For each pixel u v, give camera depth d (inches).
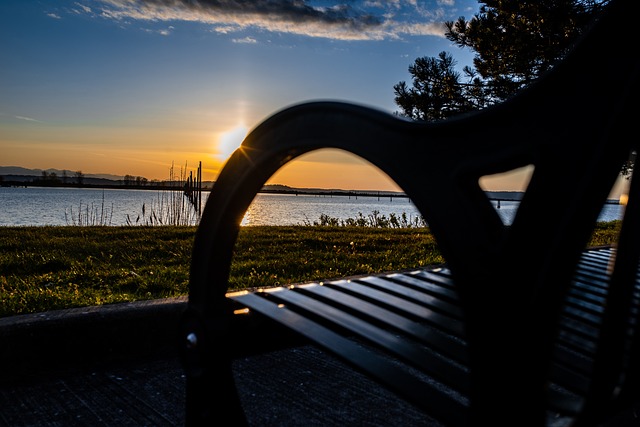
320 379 94.7
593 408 37.7
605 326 38.4
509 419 29.7
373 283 65.5
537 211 30.1
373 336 43.6
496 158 32.1
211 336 53.5
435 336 45.8
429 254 259.3
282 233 359.3
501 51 386.3
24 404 83.0
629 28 28.1
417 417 80.0
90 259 221.9
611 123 28.3
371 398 86.6
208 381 54.3
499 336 30.4
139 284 163.9
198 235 56.0
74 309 103.0
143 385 90.9
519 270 30.0
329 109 42.3
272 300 56.1
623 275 38.6
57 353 96.9
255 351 56.1
